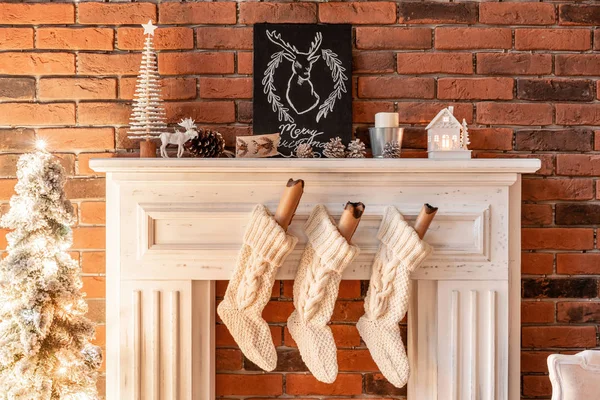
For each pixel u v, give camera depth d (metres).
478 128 1.83
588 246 1.83
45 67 1.80
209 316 1.69
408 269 1.56
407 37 1.82
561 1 1.83
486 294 1.65
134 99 1.68
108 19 1.80
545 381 1.82
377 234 1.62
